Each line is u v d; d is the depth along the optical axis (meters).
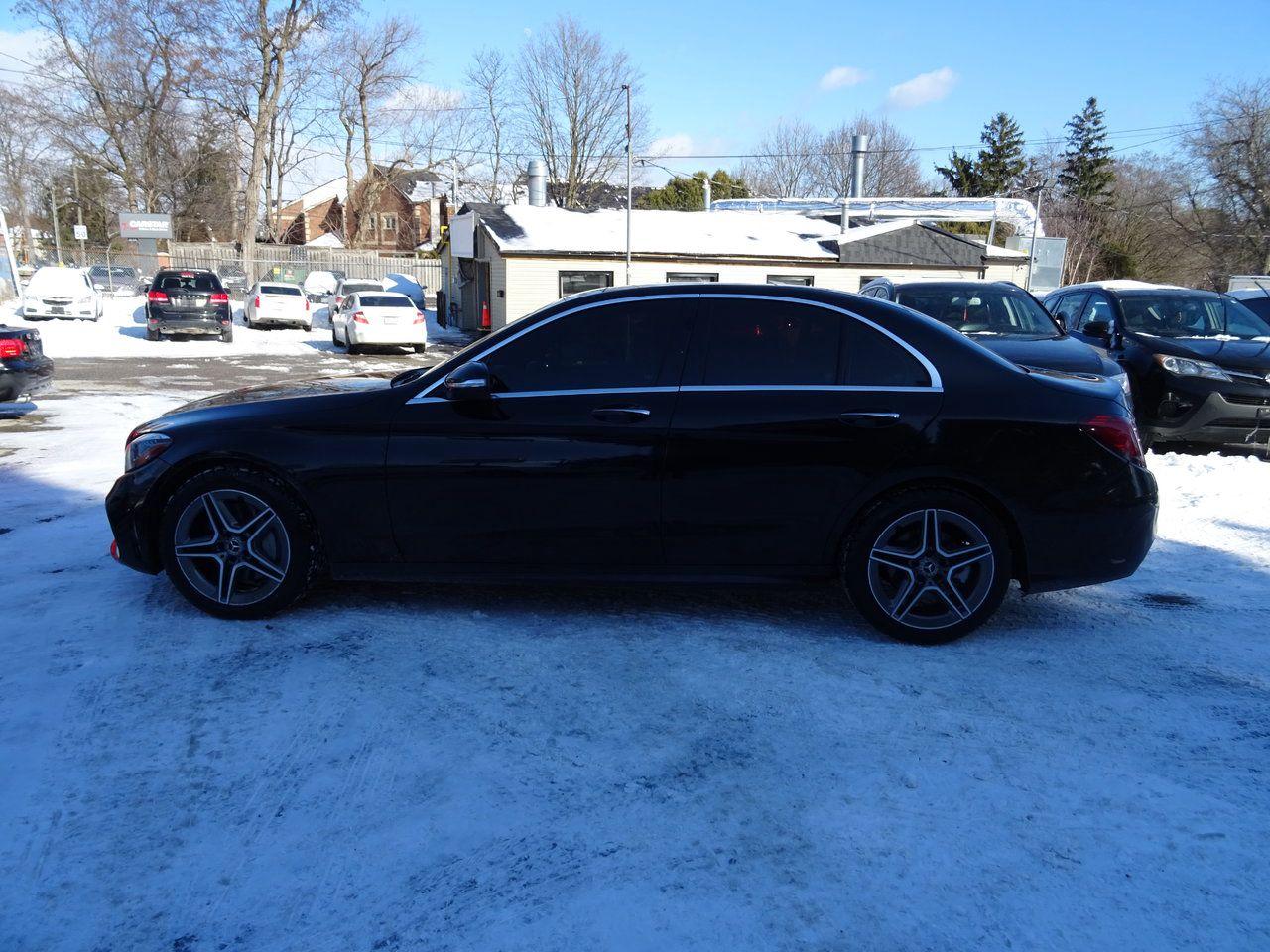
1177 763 3.08
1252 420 8.52
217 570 4.25
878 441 3.96
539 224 28.20
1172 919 2.32
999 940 2.25
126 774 2.94
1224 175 40.41
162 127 51.47
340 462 4.11
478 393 4.02
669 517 4.05
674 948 2.22
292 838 2.63
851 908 2.36
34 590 4.62
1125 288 10.20
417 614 4.36
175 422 4.28
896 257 27.94
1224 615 4.50
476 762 3.04
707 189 36.12
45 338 23.38
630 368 4.11
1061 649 4.05
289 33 43.84
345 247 54.28
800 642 4.09
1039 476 3.96
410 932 2.27
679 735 3.24
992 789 2.91
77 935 2.25
